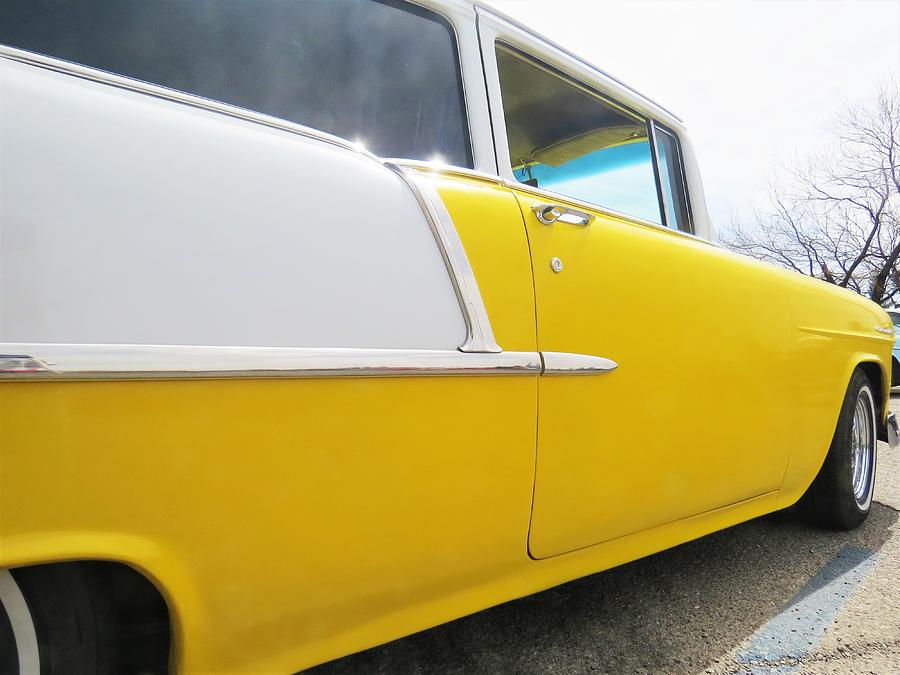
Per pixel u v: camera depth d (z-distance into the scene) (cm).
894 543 263
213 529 95
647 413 166
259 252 101
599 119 205
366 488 112
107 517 85
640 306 166
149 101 100
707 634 185
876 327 297
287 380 102
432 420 121
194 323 92
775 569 234
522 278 140
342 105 138
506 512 136
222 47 123
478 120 157
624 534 172
